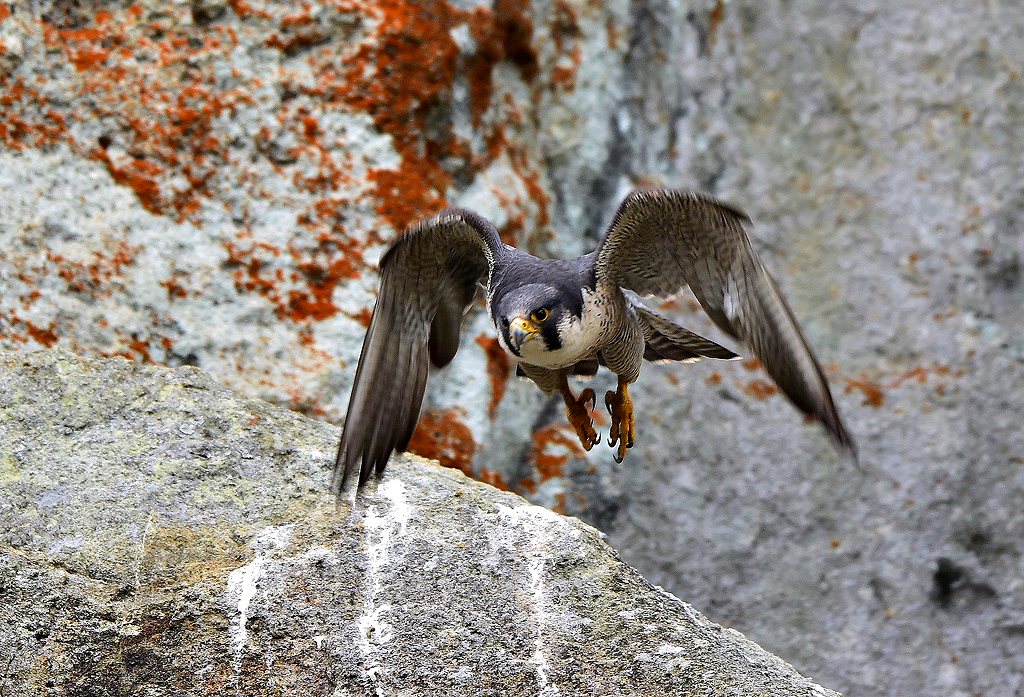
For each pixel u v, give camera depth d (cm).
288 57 1259
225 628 808
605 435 1316
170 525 852
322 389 1147
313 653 804
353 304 1189
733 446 1321
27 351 957
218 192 1209
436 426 1198
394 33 1275
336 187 1225
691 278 857
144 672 792
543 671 809
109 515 855
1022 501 1286
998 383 1348
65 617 809
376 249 1212
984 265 1415
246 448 903
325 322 1179
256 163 1223
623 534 1276
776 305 791
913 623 1240
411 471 911
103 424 912
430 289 914
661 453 1313
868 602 1251
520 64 1413
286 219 1208
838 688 1215
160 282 1162
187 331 1148
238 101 1234
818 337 1393
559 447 1299
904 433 1323
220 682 791
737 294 825
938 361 1367
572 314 857
